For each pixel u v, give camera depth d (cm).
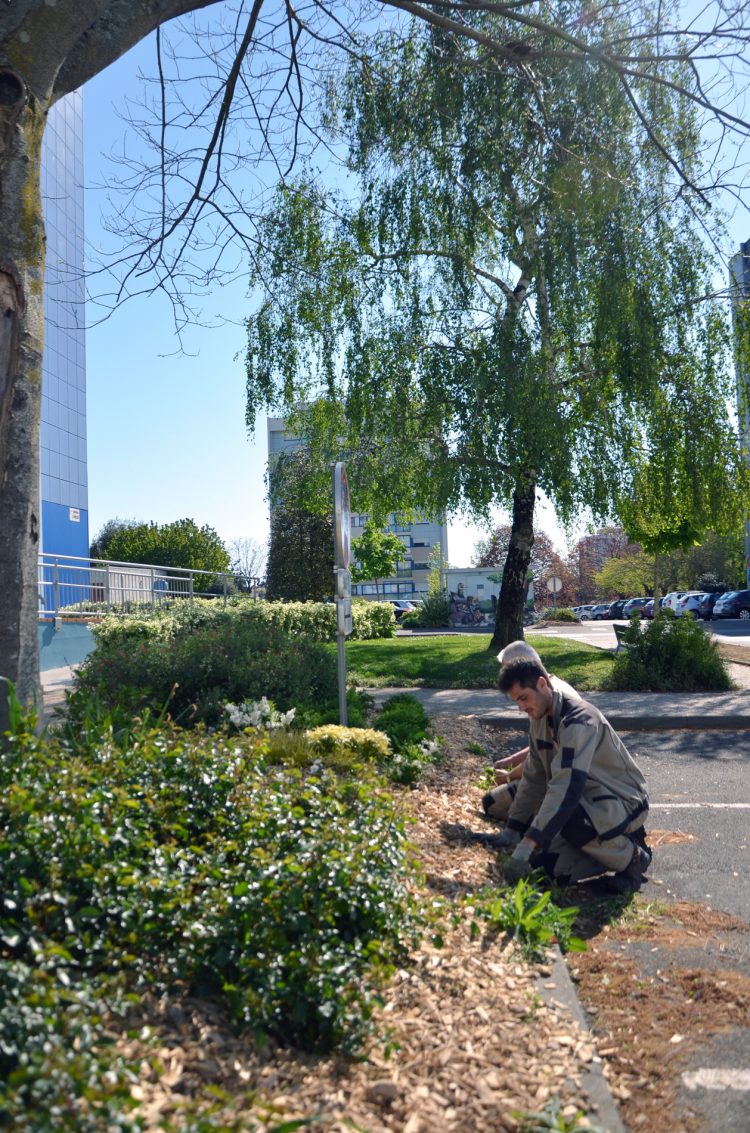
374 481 1916
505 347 1616
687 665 1373
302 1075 270
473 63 999
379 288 1697
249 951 305
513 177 1438
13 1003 236
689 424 1677
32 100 500
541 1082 281
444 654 1830
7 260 478
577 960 403
